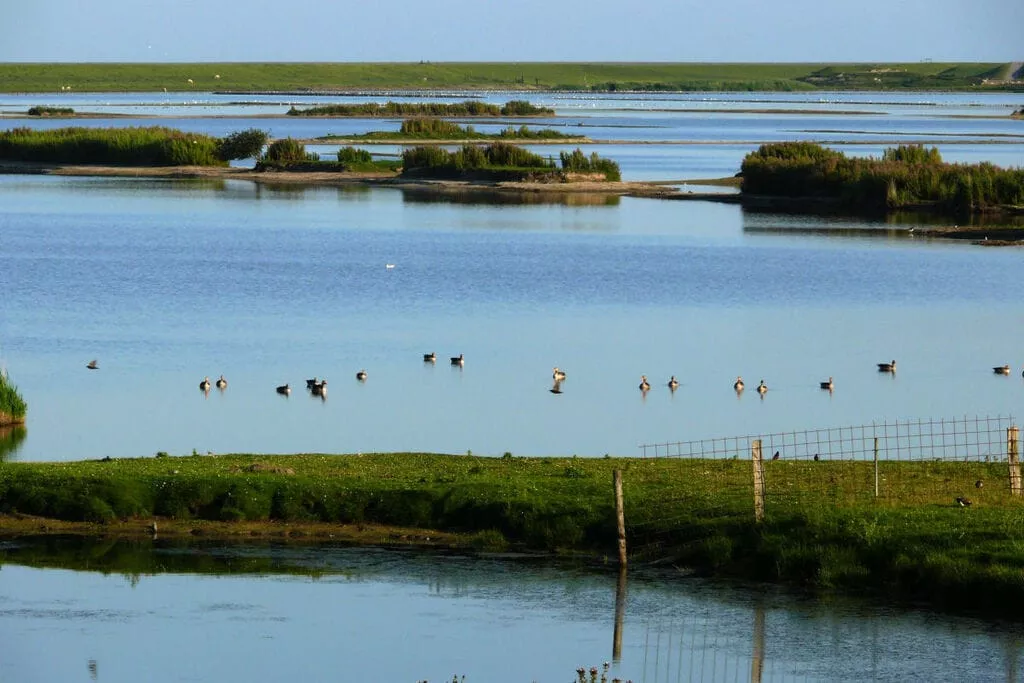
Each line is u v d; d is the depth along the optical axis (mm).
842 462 82562
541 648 60906
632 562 69625
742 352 142875
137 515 75812
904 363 137000
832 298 180250
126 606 65688
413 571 69625
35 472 79188
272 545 73000
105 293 179000
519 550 71562
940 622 61344
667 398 119188
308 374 128375
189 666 59281
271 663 59562
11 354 136625
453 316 165125
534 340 149250
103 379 124000
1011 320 163000
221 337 148250
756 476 69562
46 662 59594
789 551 66375
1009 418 109438
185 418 107938
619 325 159750
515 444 99375
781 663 58500
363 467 82562
